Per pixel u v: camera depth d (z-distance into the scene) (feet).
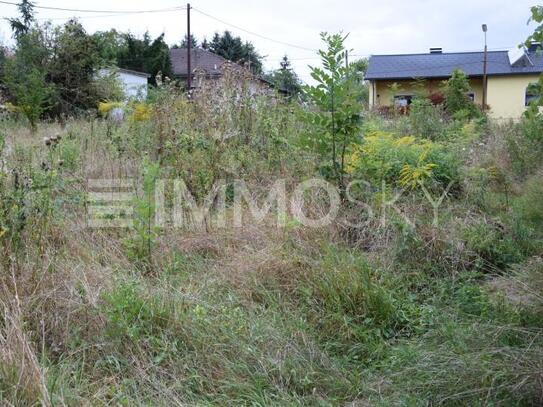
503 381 8.57
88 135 24.66
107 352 9.52
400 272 13.96
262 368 9.53
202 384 9.18
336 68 17.39
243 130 21.56
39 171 15.31
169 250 14.08
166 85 26.53
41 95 44.06
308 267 13.19
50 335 9.83
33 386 7.82
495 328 10.30
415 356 9.86
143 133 22.21
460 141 27.40
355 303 12.05
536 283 12.32
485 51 81.87
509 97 86.99
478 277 14.25
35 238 11.97
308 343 10.48
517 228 16.48
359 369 10.14
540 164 25.27
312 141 17.84
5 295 10.07
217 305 11.38
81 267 11.87
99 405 8.15
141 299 10.69
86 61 57.77
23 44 56.59
